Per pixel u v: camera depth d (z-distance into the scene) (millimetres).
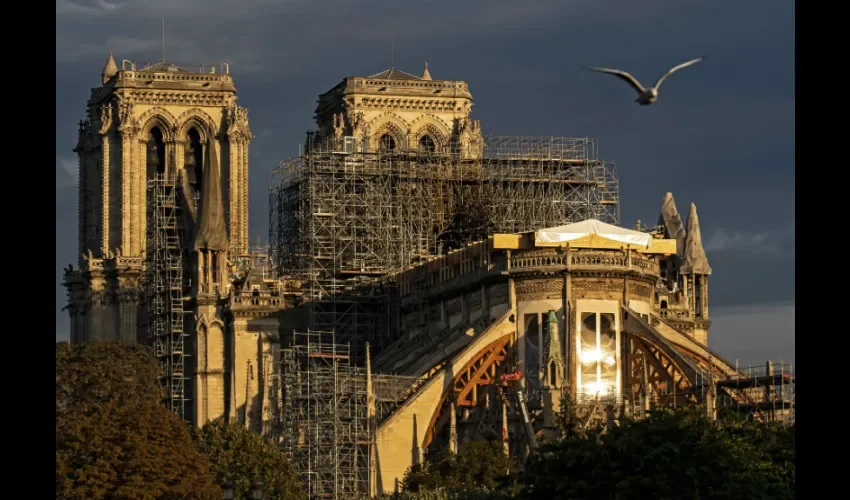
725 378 195750
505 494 139875
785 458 125125
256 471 180375
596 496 111188
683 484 108312
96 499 150625
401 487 191250
